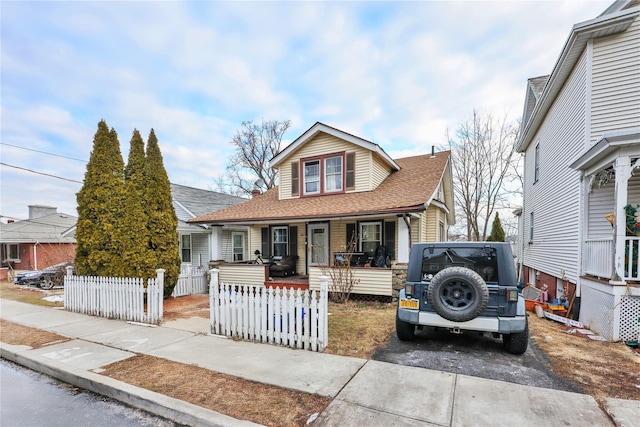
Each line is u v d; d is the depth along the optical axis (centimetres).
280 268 1045
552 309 727
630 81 657
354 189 1041
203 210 1567
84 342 515
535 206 1190
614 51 671
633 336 507
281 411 292
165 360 427
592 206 689
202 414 287
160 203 888
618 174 536
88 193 810
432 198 857
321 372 378
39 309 797
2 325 636
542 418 271
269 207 1116
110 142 824
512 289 421
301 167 1138
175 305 829
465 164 2291
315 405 302
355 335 535
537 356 434
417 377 360
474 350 460
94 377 373
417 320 468
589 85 690
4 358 480
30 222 2186
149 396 324
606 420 267
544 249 1041
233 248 1659
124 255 800
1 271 1809
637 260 543
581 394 315
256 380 357
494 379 356
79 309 755
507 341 444
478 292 421
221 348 475
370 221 1015
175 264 920
